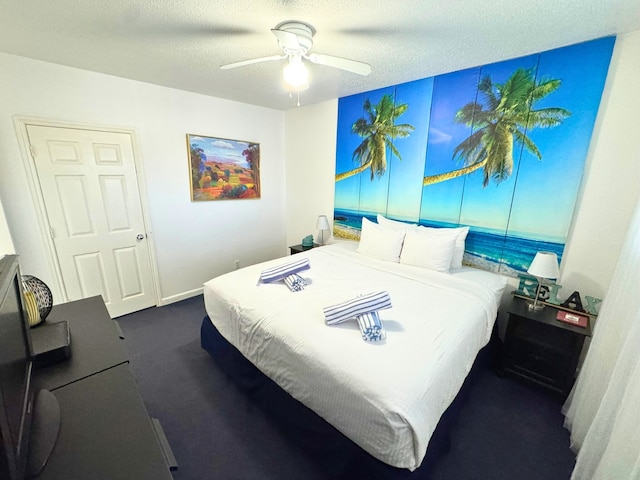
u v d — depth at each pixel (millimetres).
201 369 2189
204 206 3410
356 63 1700
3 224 2178
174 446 1567
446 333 1462
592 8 1462
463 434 1638
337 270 2396
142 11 1535
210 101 3225
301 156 3875
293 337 1444
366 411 1105
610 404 1153
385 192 3057
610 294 1524
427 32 1742
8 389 663
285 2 1449
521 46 1912
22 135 2191
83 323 1450
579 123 1902
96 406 949
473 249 2506
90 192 2586
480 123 2324
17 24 1654
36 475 729
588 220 1957
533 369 1980
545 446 1572
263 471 1440
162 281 3213
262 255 4148
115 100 2600
